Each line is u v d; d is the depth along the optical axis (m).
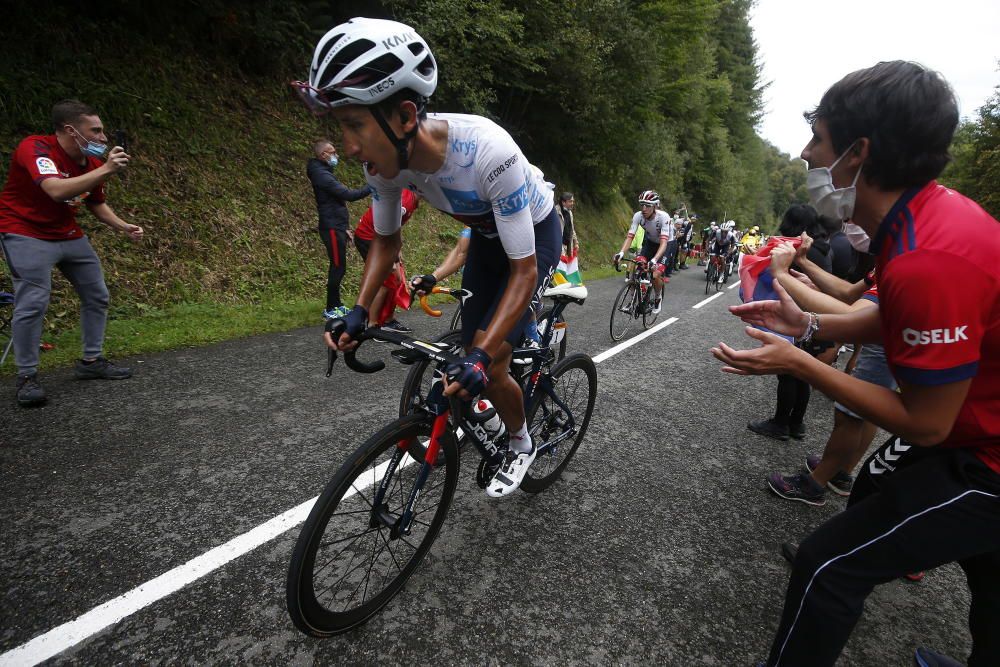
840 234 3.59
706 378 4.59
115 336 4.09
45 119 5.01
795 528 2.39
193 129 6.35
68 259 3.06
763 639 1.73
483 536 2.12
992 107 22.42
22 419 2.74
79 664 1.43
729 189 31.55
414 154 1.51
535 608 1.77
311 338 4.65
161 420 2.86
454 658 1.55
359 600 1.73
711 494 2.63
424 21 9.09
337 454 2.64
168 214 5.52
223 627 1.59
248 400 3.21
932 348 1.01
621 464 2.86
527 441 2.18
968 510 1.12
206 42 7.20
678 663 1.60
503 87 12.53
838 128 1.12
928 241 1.02
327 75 1.31
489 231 1.90
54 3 5.67
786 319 1.58
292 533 2.03
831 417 3.97
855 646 1.74
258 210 6.43
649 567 2.03
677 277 14.24
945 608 1.96
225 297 5.39
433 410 1.73
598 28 12.62
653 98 15.94
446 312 6.17
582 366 2.69
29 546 1.84
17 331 2.86
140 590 1.69
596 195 17.62
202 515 2.09
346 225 5.08
